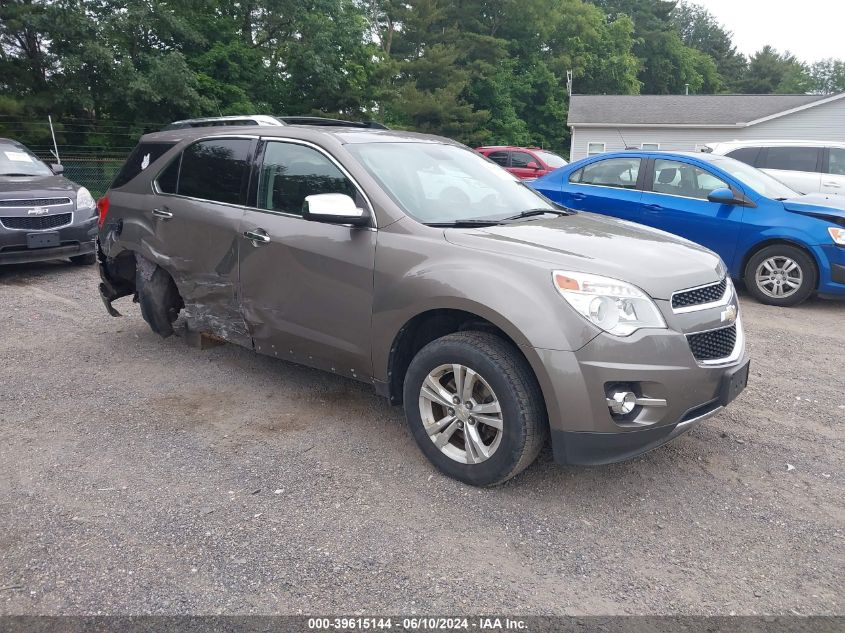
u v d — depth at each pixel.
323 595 2.65
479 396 3.40
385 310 3.63
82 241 8.82
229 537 3.01
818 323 6.86
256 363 5.29
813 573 2.85
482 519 3.19
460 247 3.46
